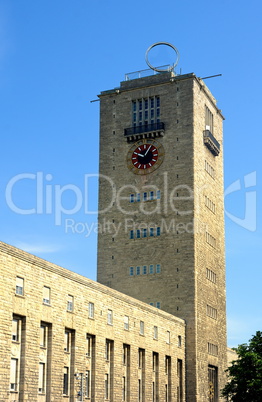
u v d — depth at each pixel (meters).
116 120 142.12
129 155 139.12
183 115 136.38
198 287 129.75
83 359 89.81
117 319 100.69
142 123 139.88
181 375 122.56
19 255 77.44
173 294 129.00
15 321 77.50
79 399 88.06
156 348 112.94
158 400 111.56
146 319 110.62
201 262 132.75
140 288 131.88
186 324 126.81
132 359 104.31
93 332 93.25
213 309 137.50
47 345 82.88
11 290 75.56
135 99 141.38
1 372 72.62
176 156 135.12
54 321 83.81
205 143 140.50
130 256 134.38
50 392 81.75
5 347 73.62
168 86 139.00
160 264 131.50
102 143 142.12
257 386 107.44
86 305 91.94
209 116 146.00
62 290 86.25
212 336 135.12
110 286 134.25
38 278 81.06
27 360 77.50
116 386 98.50
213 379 135.00
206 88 144.00
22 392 76.44
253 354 110.62
